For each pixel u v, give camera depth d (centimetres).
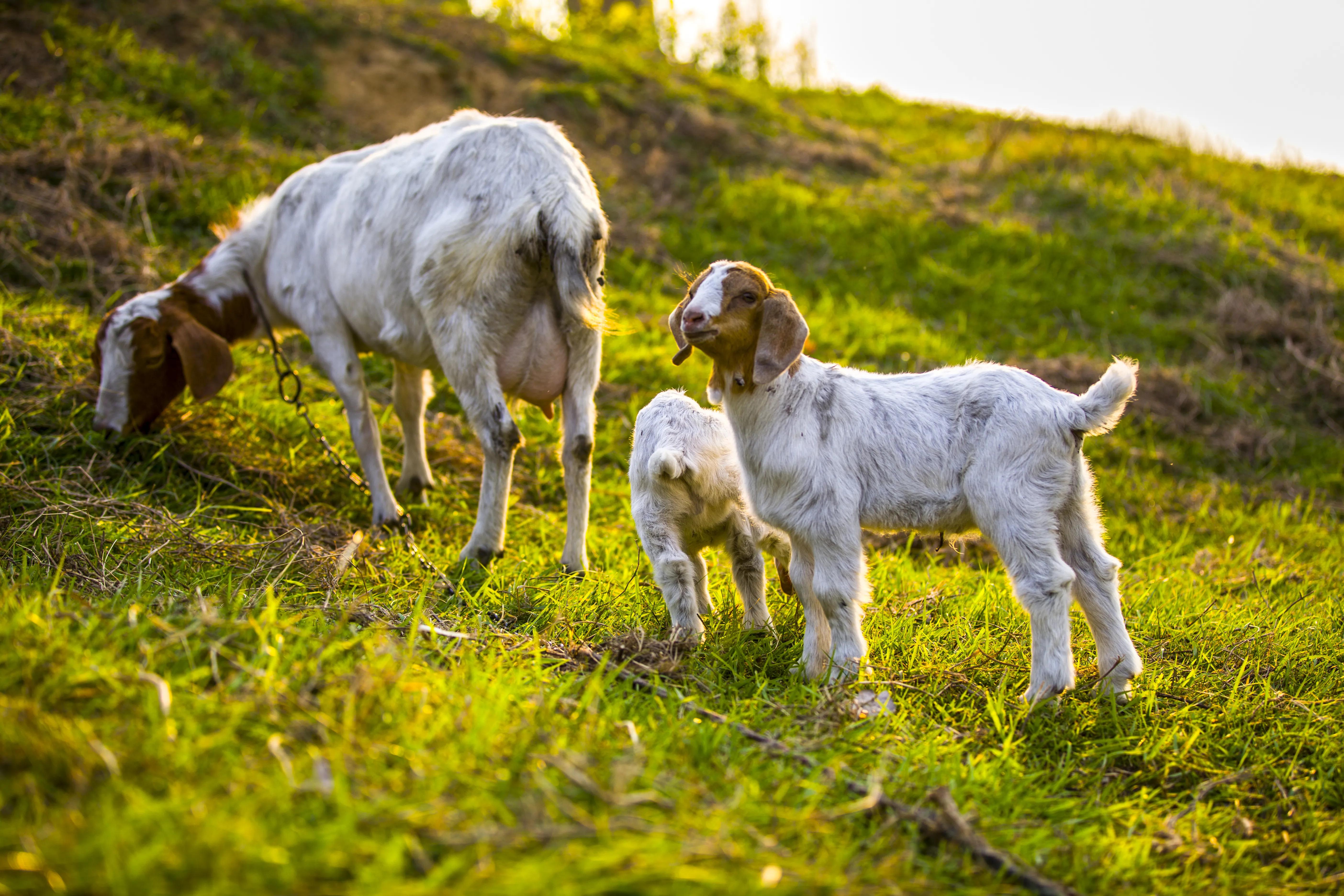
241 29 1207
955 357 945
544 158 497
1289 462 895
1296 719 375
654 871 202
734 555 435
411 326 524
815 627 389
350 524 545
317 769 222
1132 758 347
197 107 1067
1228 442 892
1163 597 529
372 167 548
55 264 754
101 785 217
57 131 912
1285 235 1329
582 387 520
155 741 231
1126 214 1255
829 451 376
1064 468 367
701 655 386
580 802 231
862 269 1115
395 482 627
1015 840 272
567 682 319
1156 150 1562
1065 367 943
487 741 252
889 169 1407
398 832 209
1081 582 381
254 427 616
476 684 293
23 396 579
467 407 504
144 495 513
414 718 262
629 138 1302
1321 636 464
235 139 1047
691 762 273
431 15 1394
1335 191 1573
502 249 485
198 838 195
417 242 505
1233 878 283
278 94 1149
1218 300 1117
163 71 1085
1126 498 766
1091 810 300
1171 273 1165
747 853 219
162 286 752
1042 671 363
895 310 1038
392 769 236
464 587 453
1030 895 243
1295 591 571
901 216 1211
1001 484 363
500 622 414
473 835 207
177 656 283
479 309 493
